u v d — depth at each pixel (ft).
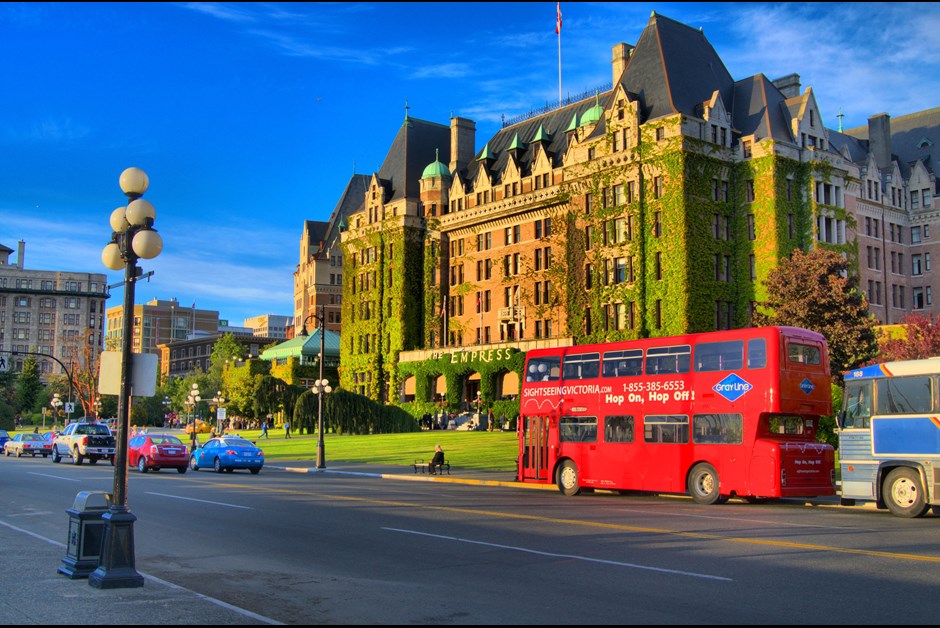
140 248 42.34
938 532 63.36
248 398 342.64
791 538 57.88
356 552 51.06
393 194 334.85
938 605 36.27
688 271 225.76
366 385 329.52
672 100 238.48
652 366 98.58
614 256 244.63
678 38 257.14
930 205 288.71
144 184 43.57
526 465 112.16
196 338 641.40
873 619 33.71
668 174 231.71
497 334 291.17
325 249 505.66
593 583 41.14
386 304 326.65
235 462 141.69
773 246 229.86
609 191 249.34
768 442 86.89
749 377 89.40
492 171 308.19
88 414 399.44
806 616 34.19
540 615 34.47
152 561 48.11
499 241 294.66
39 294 611.88
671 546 53.36
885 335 189.26
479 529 61.98
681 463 93.50
